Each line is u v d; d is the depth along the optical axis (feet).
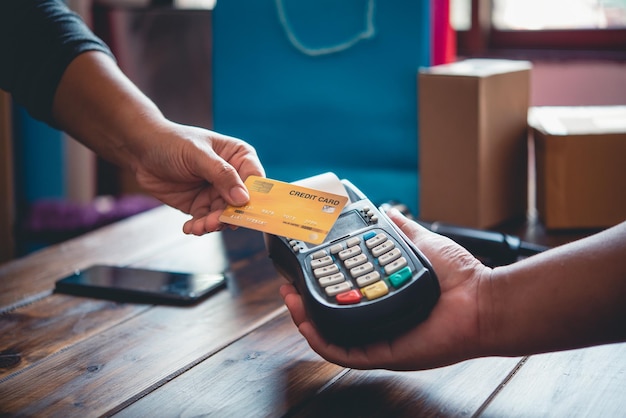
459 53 6.79
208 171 2.57
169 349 2.40
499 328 1.98
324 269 2.13
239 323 2.60
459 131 3.66
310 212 2.31
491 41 6.76
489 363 2.22
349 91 4.09
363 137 4.11
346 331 1.97
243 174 2.75
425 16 3.89
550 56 6.33
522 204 3.99
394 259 2.13
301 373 2.21
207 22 7.22
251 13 4.20
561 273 1.93
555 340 1.95
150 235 3.74
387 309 1.97
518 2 6.64
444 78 3.65
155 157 2.83
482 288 2.02
